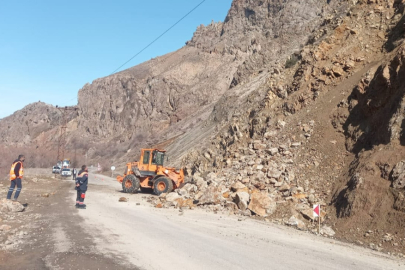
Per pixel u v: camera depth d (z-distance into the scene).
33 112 196.88
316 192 14.27
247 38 124.00
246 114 27.56
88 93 154.50
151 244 8.72
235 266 7.18
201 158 29.20
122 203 17.45
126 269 6.60
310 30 76.56
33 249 7.70
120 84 145.75
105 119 136.25
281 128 20.20
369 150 13.64
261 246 9.20
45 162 102.81
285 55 52.19
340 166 14.80
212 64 123.38
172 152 50.09
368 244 10.03
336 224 11.77
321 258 8.28
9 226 9.73
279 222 13.05
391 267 7.85
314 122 18.31
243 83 49.78
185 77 123.06
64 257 7.14
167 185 21.80
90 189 25.86
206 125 47.59
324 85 20.59
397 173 11.35
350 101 17.36
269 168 16.83
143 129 109.00
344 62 20.62
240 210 14.59
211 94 102.00
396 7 21.50
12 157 101.19
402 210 10.39
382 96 14.69
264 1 138.50
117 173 64.38
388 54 18.47
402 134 12.65
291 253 8.59
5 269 6.28
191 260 7.45
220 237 10.10
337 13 28.92
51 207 14.56
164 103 116.19
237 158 20.98
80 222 11.26
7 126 194.75
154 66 161.50
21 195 18.45
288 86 23.58
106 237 9.21
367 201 11.52
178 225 11.76
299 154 17.05
